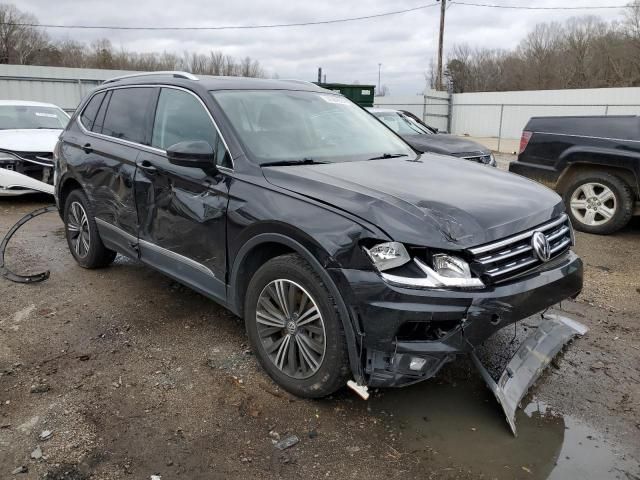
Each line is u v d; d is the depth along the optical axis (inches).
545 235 120.6
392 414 119.3
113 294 185.5
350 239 107.3
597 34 2116.1
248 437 111.3
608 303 183.3
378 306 103.8
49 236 261.6
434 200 115.3
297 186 122.6
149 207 159.6
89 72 943.7
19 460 103.6
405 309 102.1
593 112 1060.5
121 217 174.9
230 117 143.9
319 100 173.8
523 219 117.2
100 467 102.3
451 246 104.1
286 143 145.1
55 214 311.7
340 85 736.3
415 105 1190.9
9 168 314.0
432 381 132.1
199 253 143.2
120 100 186.1
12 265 215.5
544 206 126.3
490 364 134.8
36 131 350.9
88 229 200.5
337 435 112.1
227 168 136.6
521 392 118.9
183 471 101.6
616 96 1083.3
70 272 207.9
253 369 137.0
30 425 114.1
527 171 297.7
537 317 152.9
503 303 106.5
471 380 132.6
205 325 162.1
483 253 107.2
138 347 148.5
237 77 171.0
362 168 137.1
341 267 107.9
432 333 106.1
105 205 183.0
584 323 166.7
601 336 157.8
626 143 258.7
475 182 134.2
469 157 320.8
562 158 280.5
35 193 342.3
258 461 104.4
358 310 106.5
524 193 130.3
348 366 112.9
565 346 149.5
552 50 2249.0
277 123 151.1
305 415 118.5
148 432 112.6
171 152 133.0
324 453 106.7
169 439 110.5
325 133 157.8
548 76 2208.4
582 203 279.4
